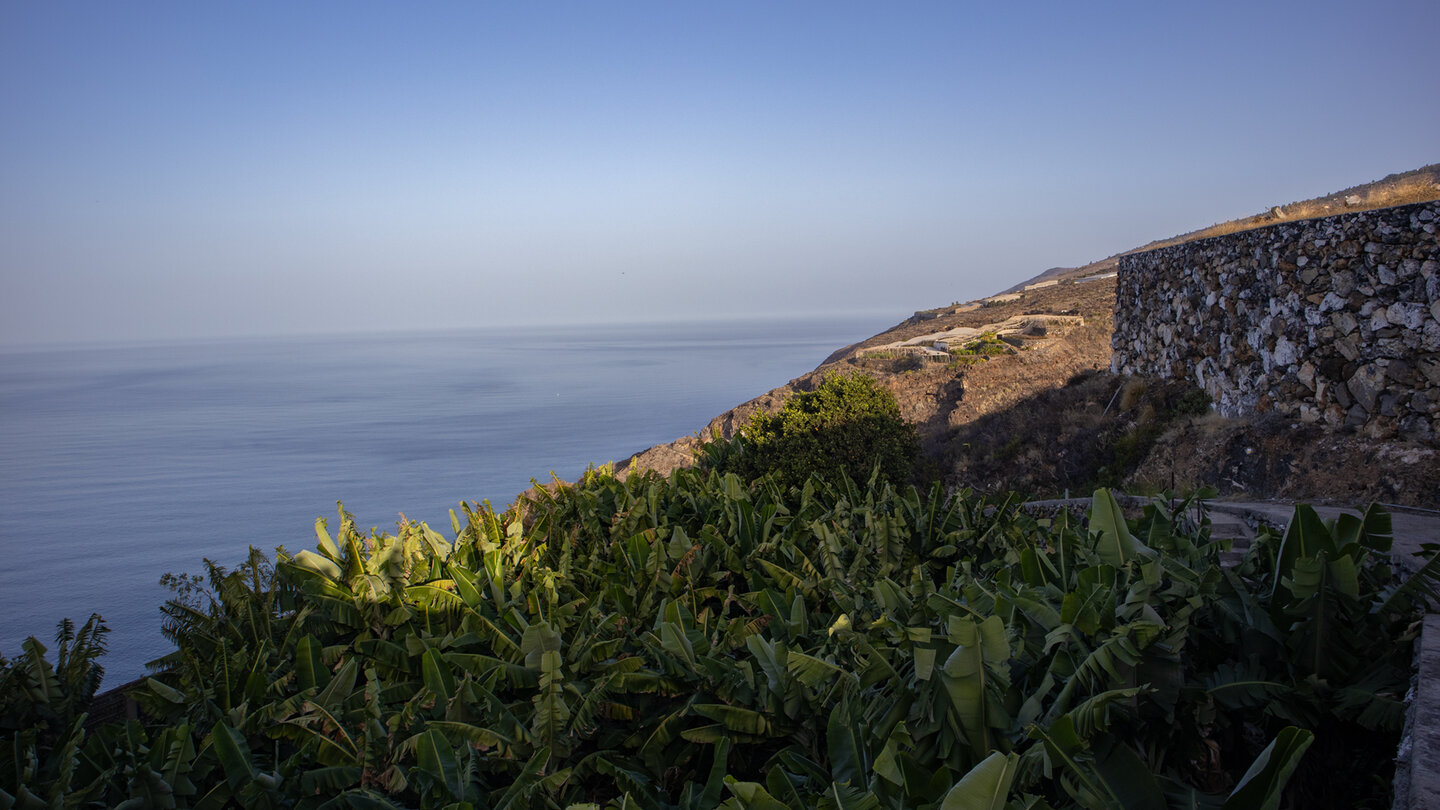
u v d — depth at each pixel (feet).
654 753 22.29
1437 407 39.40
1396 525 31.55
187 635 27.02
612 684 22.54
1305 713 16.96
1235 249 56.29
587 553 36.88
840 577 30.50
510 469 525.75
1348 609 17.72
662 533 36.01
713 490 43.91
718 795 18.79
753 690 22.20
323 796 20.24
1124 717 15.17
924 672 15.66
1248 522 36.60
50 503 467.93
